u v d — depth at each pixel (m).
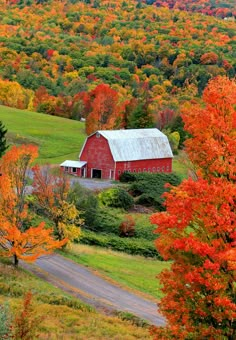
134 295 51.41
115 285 53.72
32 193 67.31
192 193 25.14
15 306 39.28
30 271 54.47
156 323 44.09
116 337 37.34
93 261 61.78
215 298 23.98
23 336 27.12
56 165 104.44
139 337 38.66
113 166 100.88
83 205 76.94
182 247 24.59
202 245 24.39
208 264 23.95
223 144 25.75
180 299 25.27
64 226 62.91
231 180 25.78
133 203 89.38
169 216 25.41
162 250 26.03
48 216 65.25
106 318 42.31
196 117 26.20
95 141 102.50
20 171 53.25
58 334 36.00
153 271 61.84
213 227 24.95
